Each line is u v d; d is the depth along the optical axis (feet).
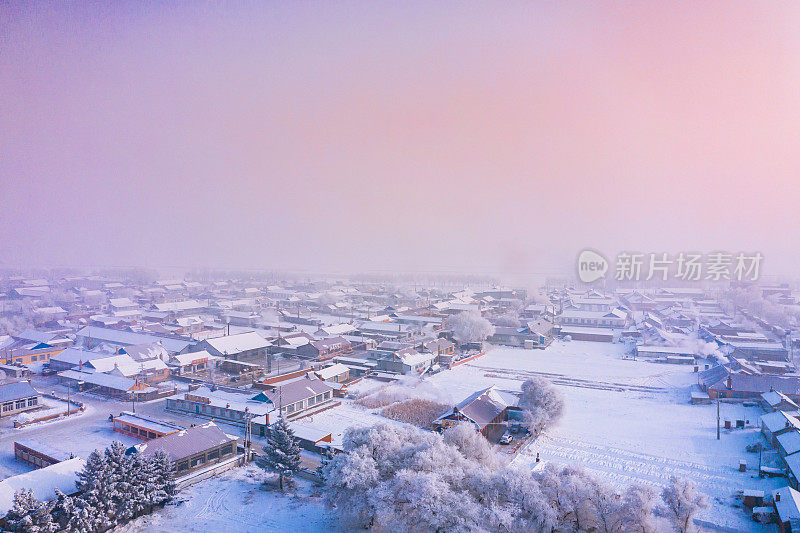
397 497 152.25
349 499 162.40
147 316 654.12
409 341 489.26
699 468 212.02
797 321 578.66
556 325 598.75
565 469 164.04
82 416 275.59
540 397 259.60
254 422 252.21
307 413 277.64
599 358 455.63
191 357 385.50
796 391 293.64
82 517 151.64
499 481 156.04
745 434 249.75
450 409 285.02
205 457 206.59
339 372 352.49
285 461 191.83
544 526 143.02
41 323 582.76
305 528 164.76
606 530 143.74
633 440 245.86
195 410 281.95
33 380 354.74
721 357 402.31
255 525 166.09
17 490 162.30
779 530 161.07
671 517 150.51
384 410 283.79
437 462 164.04
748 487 193.57
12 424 259.60
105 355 371.97
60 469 177.68
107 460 167.84
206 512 173.68
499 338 517.55
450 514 142.31
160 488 178.19
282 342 442.50
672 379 376.89
